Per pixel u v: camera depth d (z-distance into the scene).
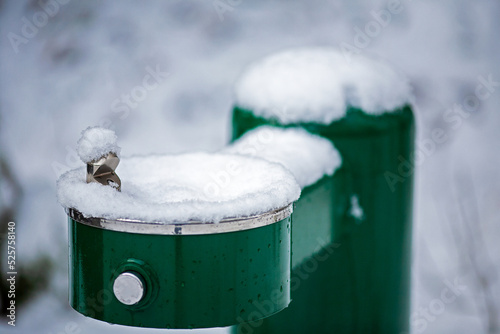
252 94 2.43
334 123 2.32
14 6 5.96
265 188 1.60
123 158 1.91
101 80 5.82
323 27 6.05
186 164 1.90
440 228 5.16
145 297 1.46
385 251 2.51
